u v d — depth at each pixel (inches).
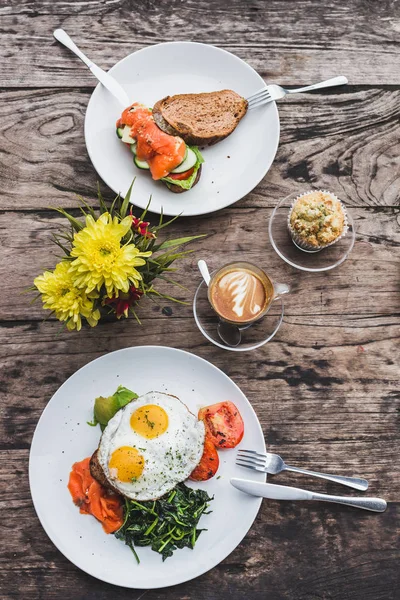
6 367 37.2
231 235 38.6
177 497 35.6
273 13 40.0
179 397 36.5
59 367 37.4
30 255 37.9
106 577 34.8
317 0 40.2
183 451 35.1
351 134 39.6
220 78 38.7
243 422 36.0
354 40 40.1
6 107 38.7
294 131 39.5
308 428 37.7
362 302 38.6
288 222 38.1
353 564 37.0
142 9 39.6
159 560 35.3
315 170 39.4
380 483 37.5
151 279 35.1
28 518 36.5
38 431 35.6
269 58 39.8
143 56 38.0
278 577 36.7
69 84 39.0
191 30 39.7
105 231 32.0
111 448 34.9
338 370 38.1
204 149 38.5
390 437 37.9
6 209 38.1
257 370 37.9
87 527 35.5
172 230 38.4
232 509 35.8
